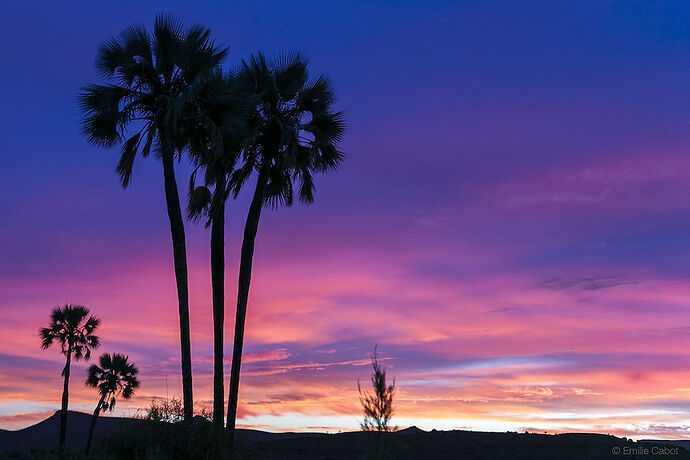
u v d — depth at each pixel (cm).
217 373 2081
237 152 2255
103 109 1989
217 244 2220
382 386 890
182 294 1925
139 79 2048
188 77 2084
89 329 4384
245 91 2275
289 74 2350
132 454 1692
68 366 4259
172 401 1778
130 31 2031
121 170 2059
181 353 1884
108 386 4294
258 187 2291
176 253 1961
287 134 2292
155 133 2012
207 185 2392
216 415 1917
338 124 2397
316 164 2439
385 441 928
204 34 2095
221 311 2158
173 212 1991
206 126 2041
